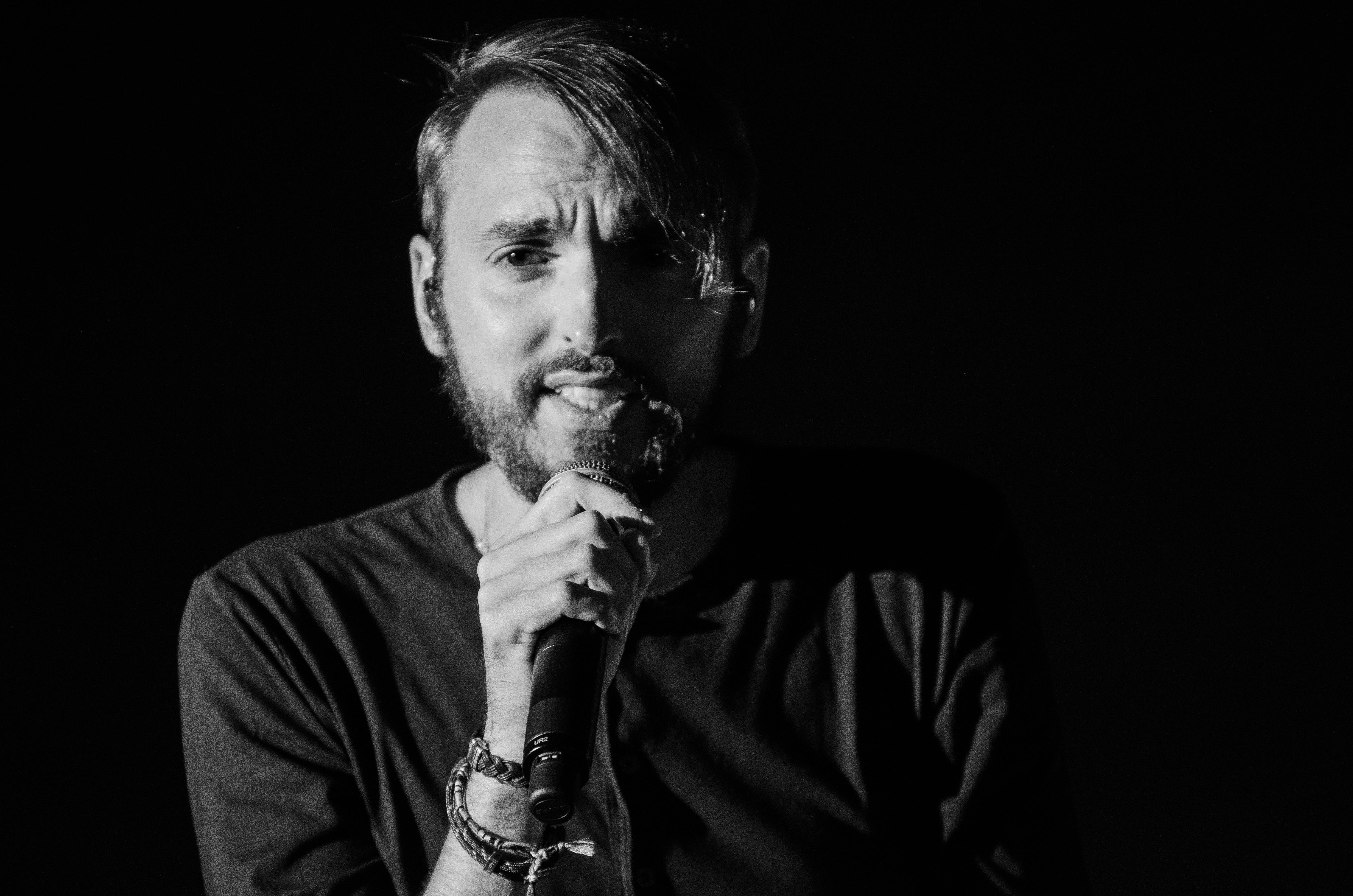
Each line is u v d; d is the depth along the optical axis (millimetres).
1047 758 5457
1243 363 11984
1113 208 12039
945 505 5719
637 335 4914
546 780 3842
